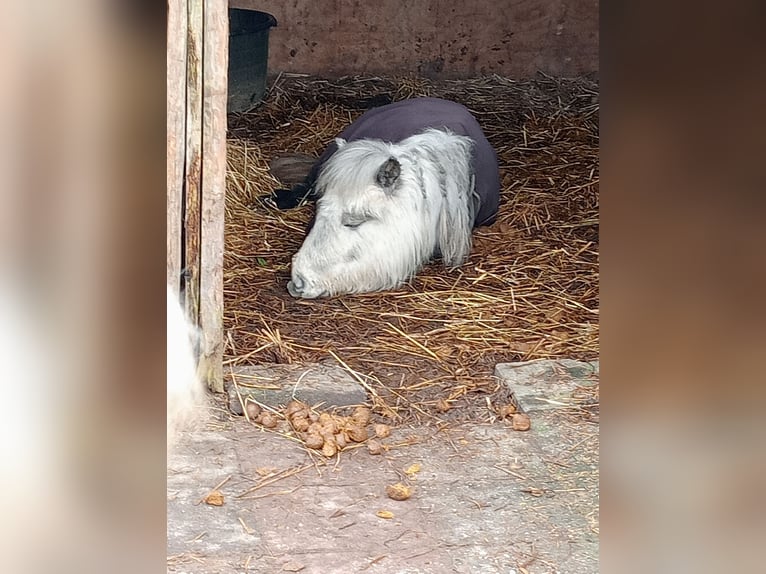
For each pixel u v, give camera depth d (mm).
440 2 5449
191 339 2744
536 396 2850
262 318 3234
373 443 2611
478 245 3834
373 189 3408
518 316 3324
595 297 3451
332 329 3203
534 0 5484
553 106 5238
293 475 2496
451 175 3648
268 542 2246
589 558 2229
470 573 2174
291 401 2783
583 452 2621
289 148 4570
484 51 5547
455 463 2576
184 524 2285
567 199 4215
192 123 2617
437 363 3047
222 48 2580
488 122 5012
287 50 5426
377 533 2293
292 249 3730
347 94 5246
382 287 3463
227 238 3754
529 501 2424
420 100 4129
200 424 2682
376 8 5426
